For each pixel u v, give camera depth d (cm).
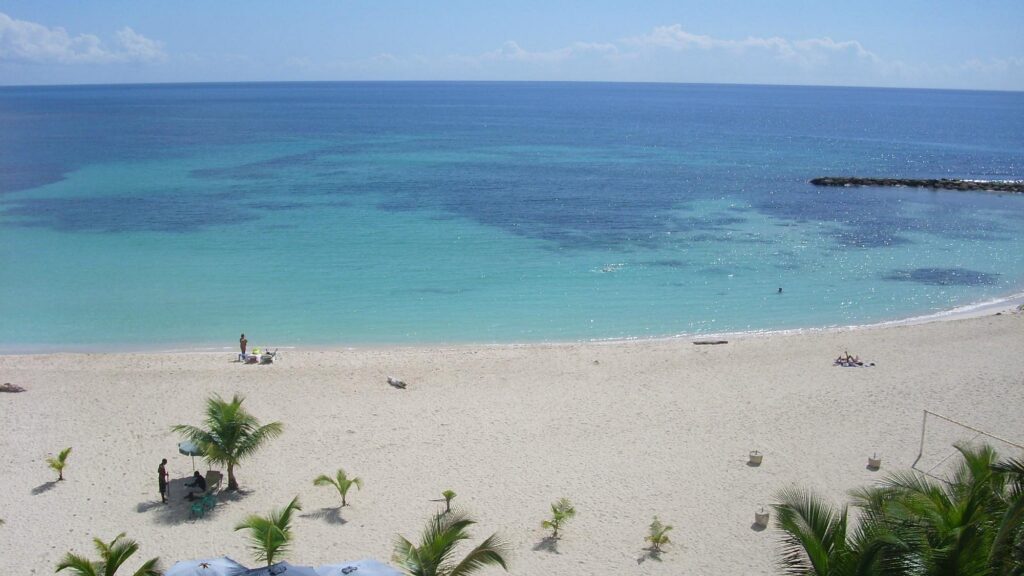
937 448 2239
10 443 2219
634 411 2541
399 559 1310
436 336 3409
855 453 2219
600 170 8406
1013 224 5819
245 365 2952
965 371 2883
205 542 1730
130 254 4578
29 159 8562
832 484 2031
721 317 3712
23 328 3391
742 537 1781
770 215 6047
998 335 3322
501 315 3684
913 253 4919
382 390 2712
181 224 5341
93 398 2578
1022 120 19650
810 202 6644
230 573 1414
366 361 3027
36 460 2117
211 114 17750
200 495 1934
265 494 1966
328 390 2700
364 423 2420
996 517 1159
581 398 2656
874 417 2477
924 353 3109
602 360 3070
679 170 8512
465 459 2180
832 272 4475
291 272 4288
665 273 4400
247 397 2614
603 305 3853
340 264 4459
